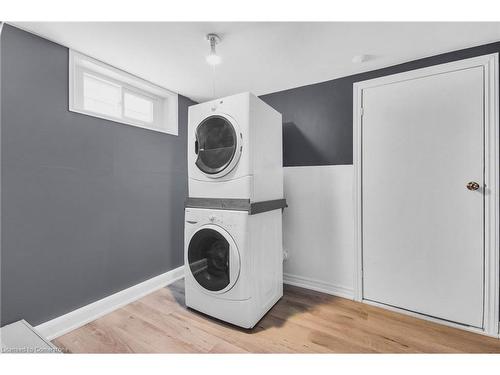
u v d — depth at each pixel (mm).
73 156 1745
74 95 1746
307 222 2367
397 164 1951
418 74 1870
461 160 1729
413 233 1894
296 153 2443
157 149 2406
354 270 2139
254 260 1714
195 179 1896
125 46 1697
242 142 1666
